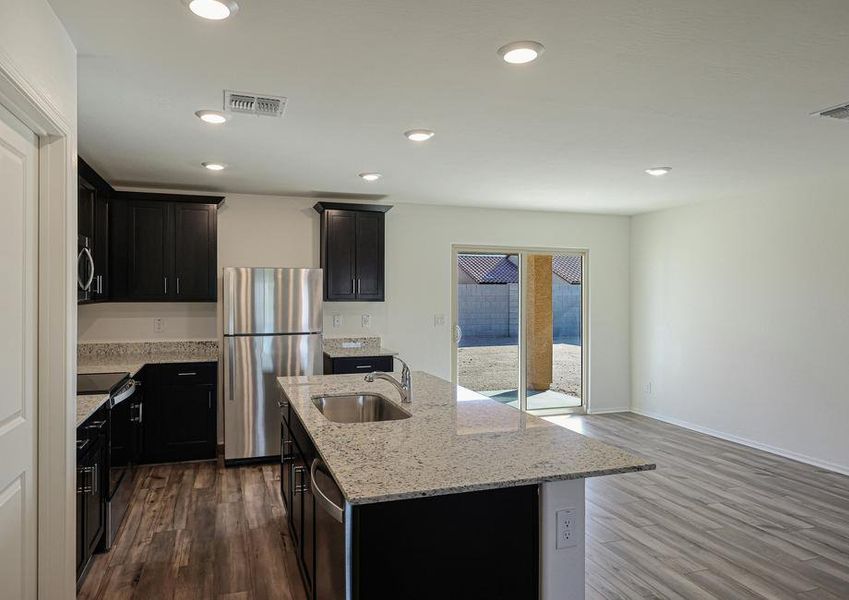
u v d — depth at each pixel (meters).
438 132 3.39
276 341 4.83
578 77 2.54
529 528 1.80
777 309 4.99
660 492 4.03
